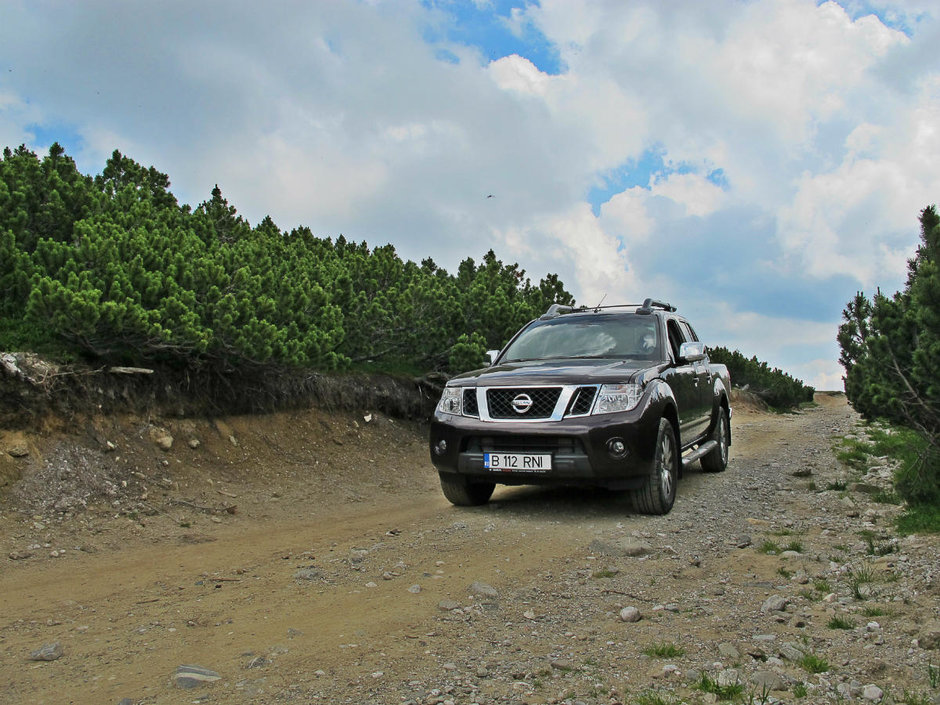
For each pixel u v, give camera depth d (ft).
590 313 27.86
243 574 16.62
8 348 25.34
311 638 12.05
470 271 56.03
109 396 27.04
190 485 26.30
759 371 99.35
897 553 17.15
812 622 12.82
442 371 43.42
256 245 39.42
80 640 12.44
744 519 21.75
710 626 12.58
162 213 38.29
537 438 21.17
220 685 10.27
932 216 20.36
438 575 15.72
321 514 25.64
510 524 20.66
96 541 20.61
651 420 21.09
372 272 43.50
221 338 29.40
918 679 10.28
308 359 32.07
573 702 9.58
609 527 20.11
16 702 9.93
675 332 27.66
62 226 31.09
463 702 9.58
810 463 34.50
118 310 25.17
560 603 13.85
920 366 20.29
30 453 23.50
